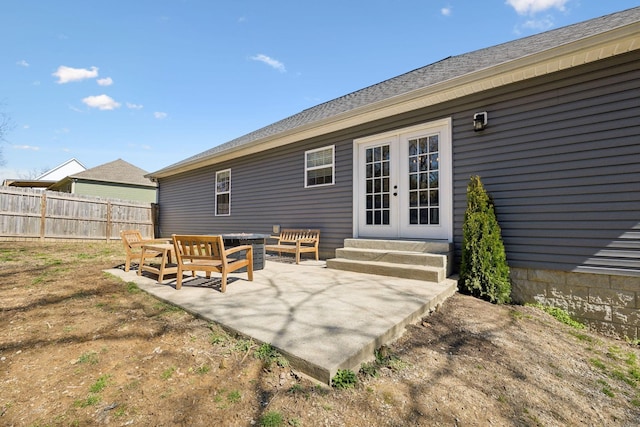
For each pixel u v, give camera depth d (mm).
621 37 3111
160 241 5230
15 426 1507
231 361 2072
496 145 4344
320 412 1627
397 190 5453
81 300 3389
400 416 1656
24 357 2156
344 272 4906
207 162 9516
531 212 4020
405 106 5074
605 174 3533
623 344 3188
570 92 3791
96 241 10875
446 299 3752
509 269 4086
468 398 1871
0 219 9227
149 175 12141
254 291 3641
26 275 4617
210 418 1562
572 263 3701
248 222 8375
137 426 1503
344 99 8789
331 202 6449
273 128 9500
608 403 2031
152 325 2688
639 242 3314
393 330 2502
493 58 4844
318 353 1977
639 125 3350
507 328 3037
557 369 2389
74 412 1602
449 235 4785
